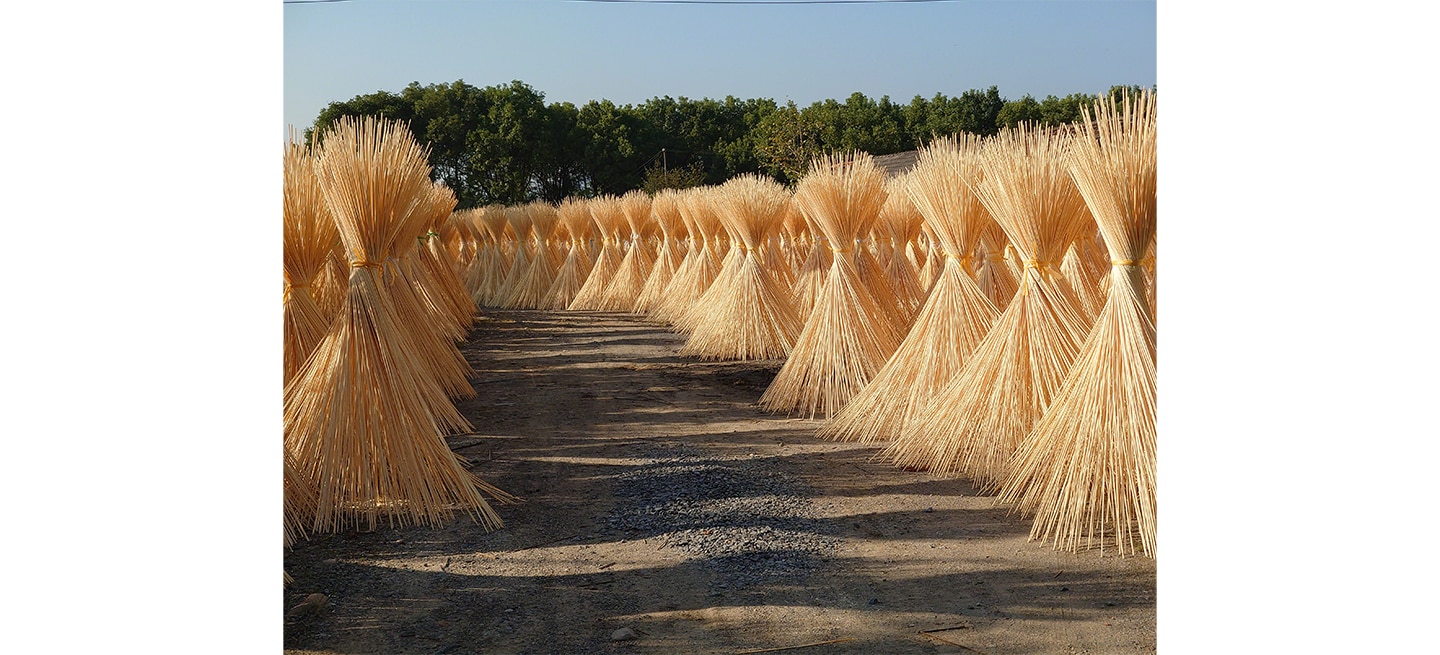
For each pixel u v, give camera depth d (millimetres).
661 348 10109
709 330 9359
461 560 3686
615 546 3818
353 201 4191
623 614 3174
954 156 5324
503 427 6141
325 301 6727
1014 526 3979
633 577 3496
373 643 2959
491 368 8906
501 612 3199
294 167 5074
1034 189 4473
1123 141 3670
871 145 32094
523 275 17094
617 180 37625
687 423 6203
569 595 3340
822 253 9203
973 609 3145
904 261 8383
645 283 14641
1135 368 3670
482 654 2883
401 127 4590
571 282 16375
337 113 32969
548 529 4043
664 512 4207
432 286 10391
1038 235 4535
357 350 4176
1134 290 3719
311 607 3201
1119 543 3641
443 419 5938
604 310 14953
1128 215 3639
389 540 3910
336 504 4055
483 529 4035
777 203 9141
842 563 3598
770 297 9031
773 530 3957
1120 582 3344
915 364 5398
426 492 4156
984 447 4590
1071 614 3080
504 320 13625
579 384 7863
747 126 43406
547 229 17125
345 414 4117
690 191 13828
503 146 33875
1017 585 3344
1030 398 4547
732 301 9148
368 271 4297
